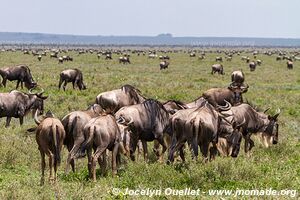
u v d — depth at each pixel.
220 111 29.73
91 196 20.31
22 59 166.12
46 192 21.00
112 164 24.44
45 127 22.09
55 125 22.09
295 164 28.42
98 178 24.28
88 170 24.83
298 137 39.66
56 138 21.95
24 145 30.30
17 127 38.16
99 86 70.94
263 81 93.81
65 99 55.50
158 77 95.25
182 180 23.27
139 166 25.06
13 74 65.62
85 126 23.52
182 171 24.67
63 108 48.69
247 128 31.98
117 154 26.44
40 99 41.28
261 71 126.88
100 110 27.14
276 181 23.59
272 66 154.50
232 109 31.39
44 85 70.75
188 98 58.78
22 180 23.30
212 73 111.44
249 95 63.88
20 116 40.12
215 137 27.03
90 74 96.56
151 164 25.61
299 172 26.11
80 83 66.25
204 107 26.97
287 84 88.50
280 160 29.33
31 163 27.09
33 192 21.08
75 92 63.44
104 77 88.25
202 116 25.91
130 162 26.45
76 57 197.00
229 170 24.17
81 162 27.83
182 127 26.22
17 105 39.69
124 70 117.31
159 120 28.58
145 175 23.89
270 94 67.62
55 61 161.00
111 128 23.86
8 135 33.88
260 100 60.47
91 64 145.25
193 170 24.03
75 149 24.05
